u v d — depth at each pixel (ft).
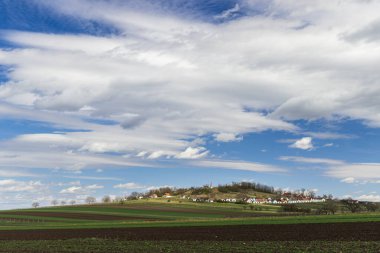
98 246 156.87
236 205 599.98
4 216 435.53
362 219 240.32
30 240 195.62
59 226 298.56
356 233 175.52
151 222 299.58
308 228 201.77
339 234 174.19
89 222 350.23
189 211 499.92
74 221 372.79
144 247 149.59
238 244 152.15
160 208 545.44
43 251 145.48
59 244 169.68
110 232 223.71
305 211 425.28
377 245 138.00
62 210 514.27
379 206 395.75
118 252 137.18
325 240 157.07
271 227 214.07
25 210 514.27
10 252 144.25
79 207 559.79
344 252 124.06
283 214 386.52
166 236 191.11
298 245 143.74
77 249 149.28
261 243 153.17
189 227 233.76
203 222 271.69
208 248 142.00
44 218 412.16
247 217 325.21
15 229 281.33
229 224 242.99
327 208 395.96
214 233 195.93
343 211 391.24
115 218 403.13
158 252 134.92
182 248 143.84
